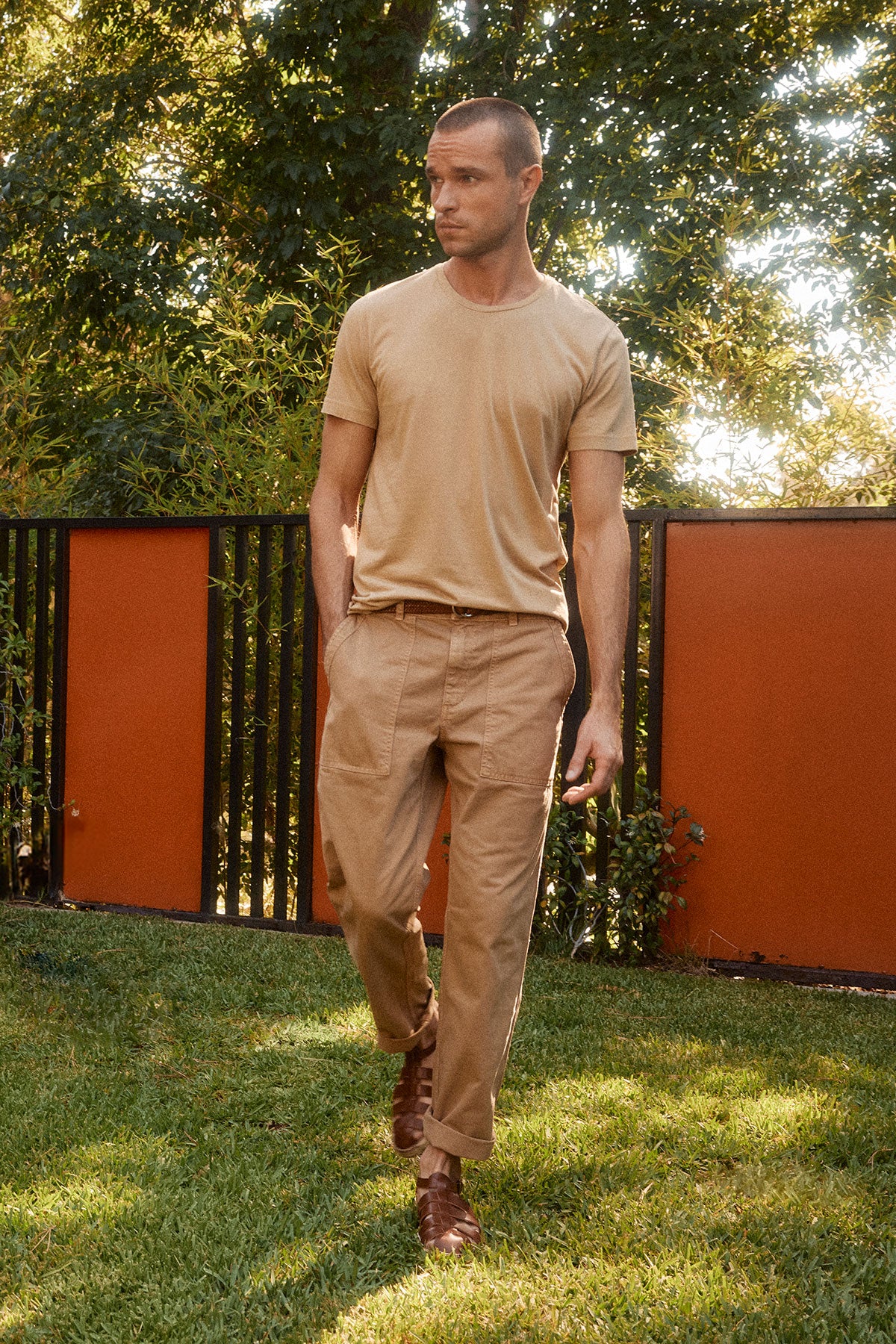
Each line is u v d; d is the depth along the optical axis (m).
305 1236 1.99
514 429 1.89
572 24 9.61
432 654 1.92
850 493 5.07
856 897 4.09
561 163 8.49
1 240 9.87
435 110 8.98
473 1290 1.79
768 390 5.21
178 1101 2.64
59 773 5.18
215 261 6.63
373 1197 2.15
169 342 9.55
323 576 2.07
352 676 1.96
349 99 9.41
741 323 5.66
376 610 1.96
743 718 4.22
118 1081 2.75
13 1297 1.79
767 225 6.50
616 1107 2.62
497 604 1.91
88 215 9.41
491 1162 2.30
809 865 4.14
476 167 1.81
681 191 6.37
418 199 10.36
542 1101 2.67
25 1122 2.47
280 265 9.39
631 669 4.43
